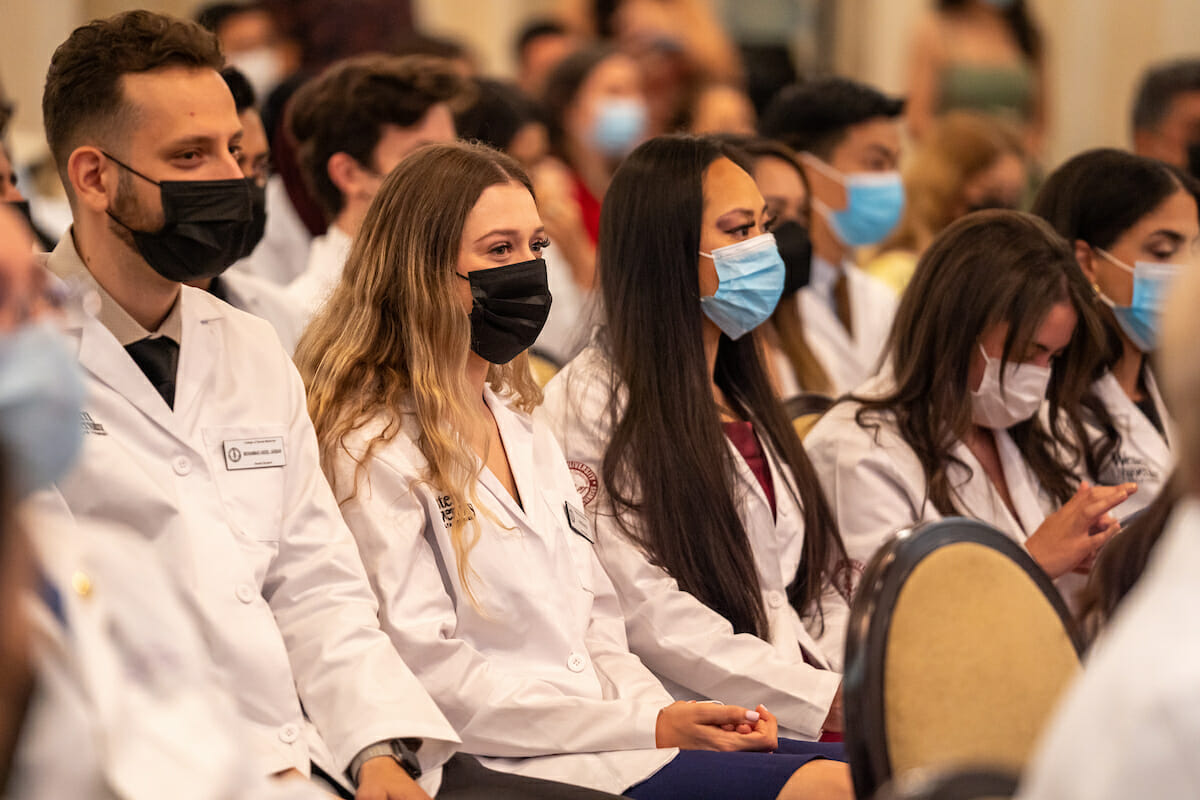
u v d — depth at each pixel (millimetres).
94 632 3102
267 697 5605
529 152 11875
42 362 2869
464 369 6520
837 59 22297
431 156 6637
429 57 11461
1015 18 18266
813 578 7688
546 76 15375
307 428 6277
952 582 4629
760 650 6938
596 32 18594
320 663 5754
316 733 5676
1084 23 21281
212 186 5848
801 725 6781
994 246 7598
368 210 6746
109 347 5812
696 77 17781
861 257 13859
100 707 2977
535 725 6039
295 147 9539
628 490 7219
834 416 8156
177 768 3117
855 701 4414
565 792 5574
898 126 11445
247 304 8445
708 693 6957
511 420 6906
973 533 4777
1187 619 2723
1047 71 18750
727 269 7348
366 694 5621
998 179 12789
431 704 5688
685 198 7312
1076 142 21516
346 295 6738
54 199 12383
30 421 2840
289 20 15523
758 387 7914
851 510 7824
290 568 5984
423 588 6207
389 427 6395
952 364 7688
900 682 4430
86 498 5574
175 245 5848
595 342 7648
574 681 6371
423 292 6438
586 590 6688
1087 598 5051
